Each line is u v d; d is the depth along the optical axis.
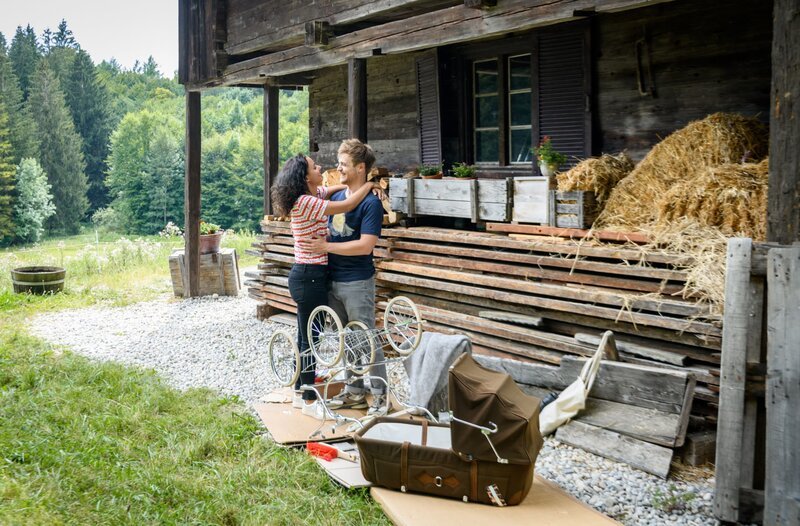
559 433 5.66
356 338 5.71
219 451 5.41
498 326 7.05
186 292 12.79
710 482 4.96
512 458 4.29
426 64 10.12
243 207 62.41
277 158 12.77
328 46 9.27
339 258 5.95
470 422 4.33
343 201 5.73
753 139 6.18
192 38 12.48
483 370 4.62
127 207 71.19
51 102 73.69
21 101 74.81
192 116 12.71
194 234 12.69
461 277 7.46
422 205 8.16
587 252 6.31
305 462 5.11
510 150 9.41
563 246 6.52
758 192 5.57
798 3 4.38
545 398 5.91
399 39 8.19
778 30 4.48
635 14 7.64
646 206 6.30
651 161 6.46
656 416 5.29
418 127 10.46
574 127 8.32
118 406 6.38
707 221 5.78
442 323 7.70
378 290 8.54
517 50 8.99
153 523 4.18
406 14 9.63
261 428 5.95
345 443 5.51
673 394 5.23
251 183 62.12
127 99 97.06
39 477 4.48
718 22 6.99
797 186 4.45
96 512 4.21
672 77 7.40
